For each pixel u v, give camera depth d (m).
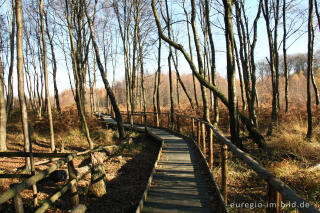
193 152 7.49
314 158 6.69
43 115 17.89
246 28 12.20
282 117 12.56
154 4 8.22
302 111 13.38
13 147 10.29
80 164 7.98
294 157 6.79
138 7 15.91
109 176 6.60
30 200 4.79
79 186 5.75
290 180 5.36
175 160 6.52
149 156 8.93
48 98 9.81
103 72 11.98
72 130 13.88
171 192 4.23
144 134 13.22
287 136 8.19
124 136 12.29
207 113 9.81
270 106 15.50
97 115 23.23
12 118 17.00
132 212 4.36
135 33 16.56
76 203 4.00
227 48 7.31
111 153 9.03
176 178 4.98
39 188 5.59
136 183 6.04
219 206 3.47
